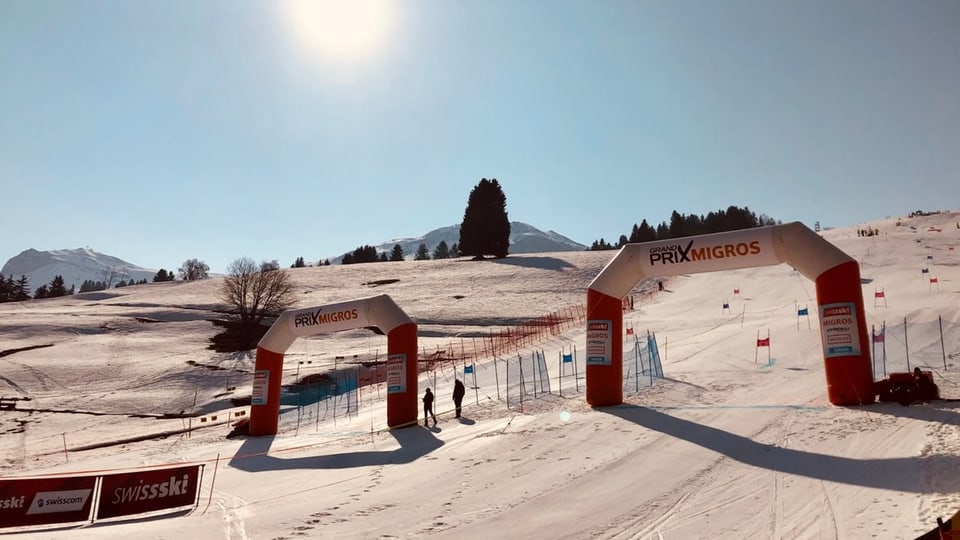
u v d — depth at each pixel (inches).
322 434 998.4
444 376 1408.7
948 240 2815.0
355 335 2358.5
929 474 434.9
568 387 1066.7
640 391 928.9
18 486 476.4
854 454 510.6
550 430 716.7
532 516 424.5
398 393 950.4
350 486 568.7
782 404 748.0
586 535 378.0
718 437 611.2
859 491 418.3
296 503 511.2
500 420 860.6
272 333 1110.4
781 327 1464.1
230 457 860.0
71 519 483.2
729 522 381.4
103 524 472.1
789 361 1094.4
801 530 355.9
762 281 2348.7
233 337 2415.1
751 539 348.8
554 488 492.4
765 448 557.9
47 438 1307.8
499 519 422.3
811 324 1457.9
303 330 1084.5
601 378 839.7
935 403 660.1
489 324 2269.9
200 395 1683.1
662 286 2474.2
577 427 714.8
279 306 2815.0
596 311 861.2
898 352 1072.8
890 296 1777.8
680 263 823.1
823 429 604.4
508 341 1796.3
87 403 1606.8
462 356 1738.4
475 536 388.5
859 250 2770.7
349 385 1635.1
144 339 2351.1
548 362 1363.2
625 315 1964.8
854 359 701.3
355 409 1268.5
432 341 2063.2
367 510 467.5
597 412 799.1
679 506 422.3
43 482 482.9
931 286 1861.5
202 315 2758.4
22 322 2532.0
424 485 542.6
